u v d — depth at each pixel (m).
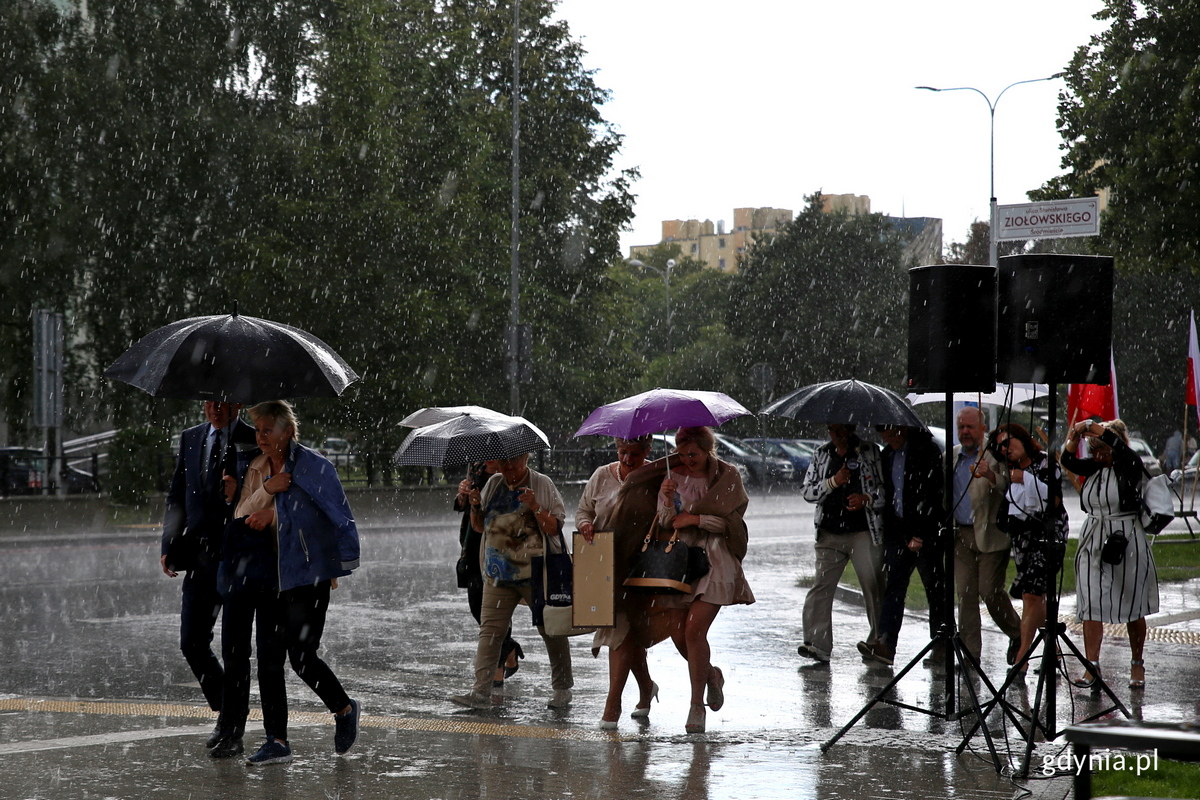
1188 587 20.61
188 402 42.03
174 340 8.48
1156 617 17.08
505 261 53.50
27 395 39.16
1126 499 12.06
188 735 9.37
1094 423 12.27
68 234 38.06
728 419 10.05
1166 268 33.56
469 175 51.44
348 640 14.87
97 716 10.17
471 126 52.00
